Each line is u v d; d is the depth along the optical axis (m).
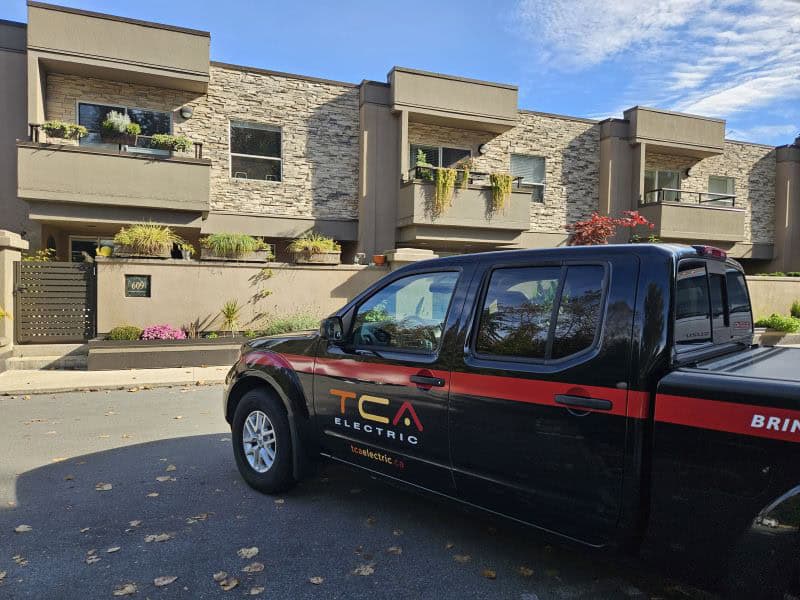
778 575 2.18
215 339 10.69
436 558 3.47
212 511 4.16
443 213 15.10
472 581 3.21
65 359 10.16
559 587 3.15
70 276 10.48
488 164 17.25
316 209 15.41
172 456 5.47
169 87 13.83
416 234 15.16
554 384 2.85
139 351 10.23
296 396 4.28
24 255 12.16
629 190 18.47
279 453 4.37
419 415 3.48
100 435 6.21
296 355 4.36
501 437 3.06
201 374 9.83
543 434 2.88
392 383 3.64
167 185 12.75
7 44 12.45
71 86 13.07
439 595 3.06
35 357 10.10
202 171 13.02
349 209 15.74
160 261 10.82
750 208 21.02
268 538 3.73
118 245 10.85
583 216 18.44
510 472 3.04
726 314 3.33
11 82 12.52
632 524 2.60
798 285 15.59
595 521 2.72
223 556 3.48
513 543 3.67
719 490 2.34
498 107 16.28
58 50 12.20
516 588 3.14
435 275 3.66
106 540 3.69
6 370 9.74
